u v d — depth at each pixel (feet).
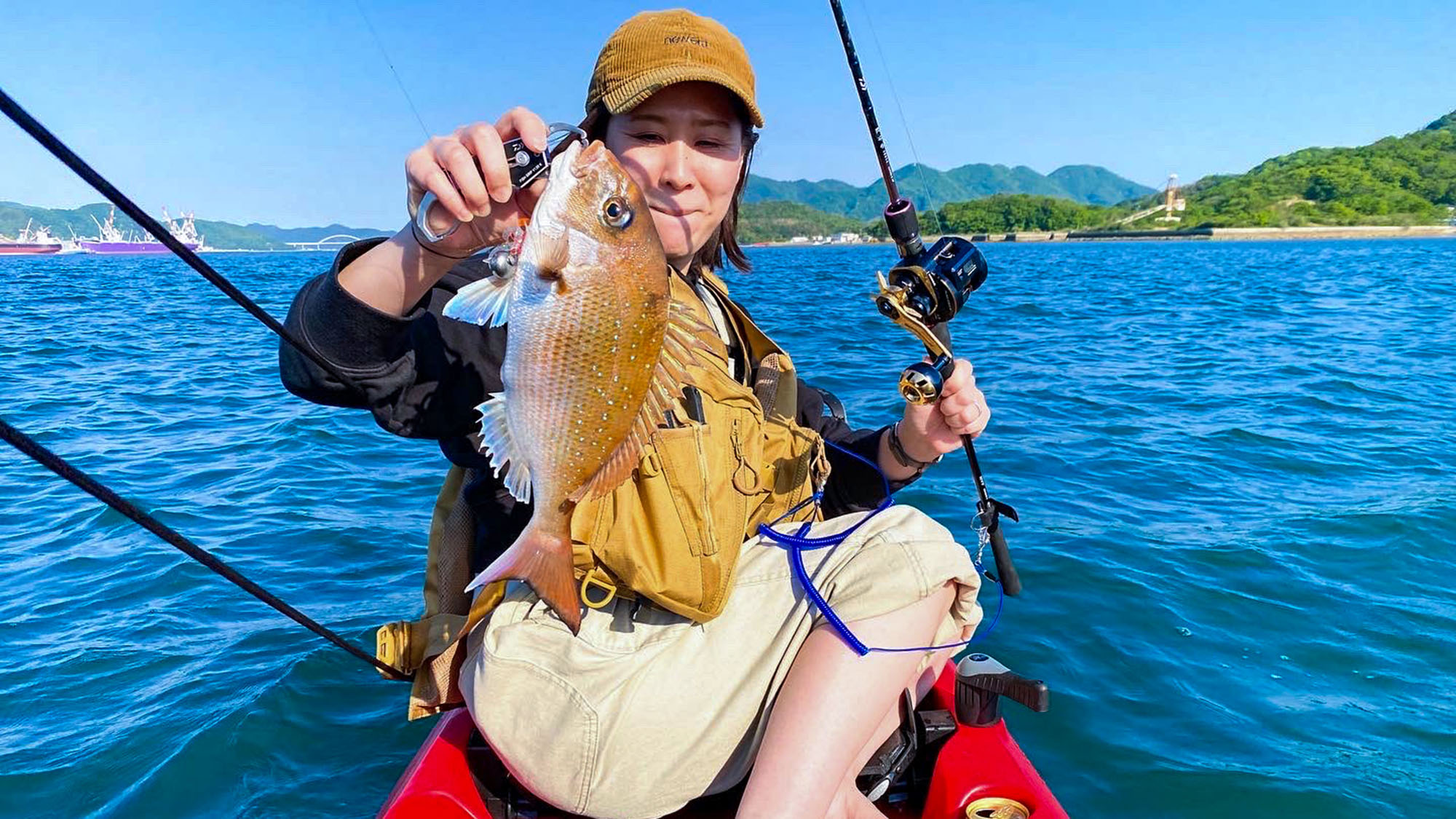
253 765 10.75
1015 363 39.58
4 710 11.93
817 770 6.40
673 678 7.06
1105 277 111.24
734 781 7.19
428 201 5.72
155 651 13.48
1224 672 12.59
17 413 30.53
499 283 5.57
